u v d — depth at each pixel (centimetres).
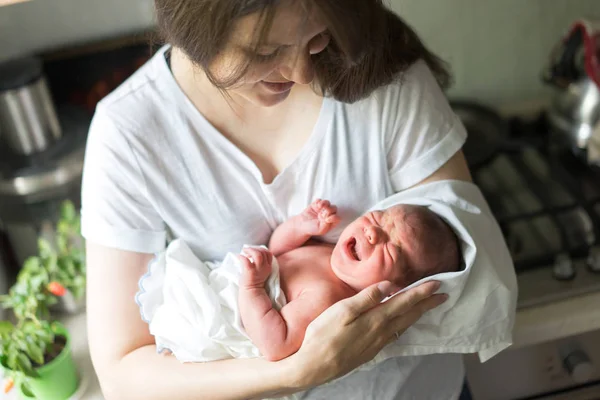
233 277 88
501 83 158
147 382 85
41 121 126
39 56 138
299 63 66
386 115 86
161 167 85
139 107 84
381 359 87
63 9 135
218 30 60
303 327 83
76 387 109
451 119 91
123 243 87
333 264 91
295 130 87
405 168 90
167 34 69
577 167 136
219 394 82
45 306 111
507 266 91
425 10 145
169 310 87
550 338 111
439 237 88
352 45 61
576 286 112
